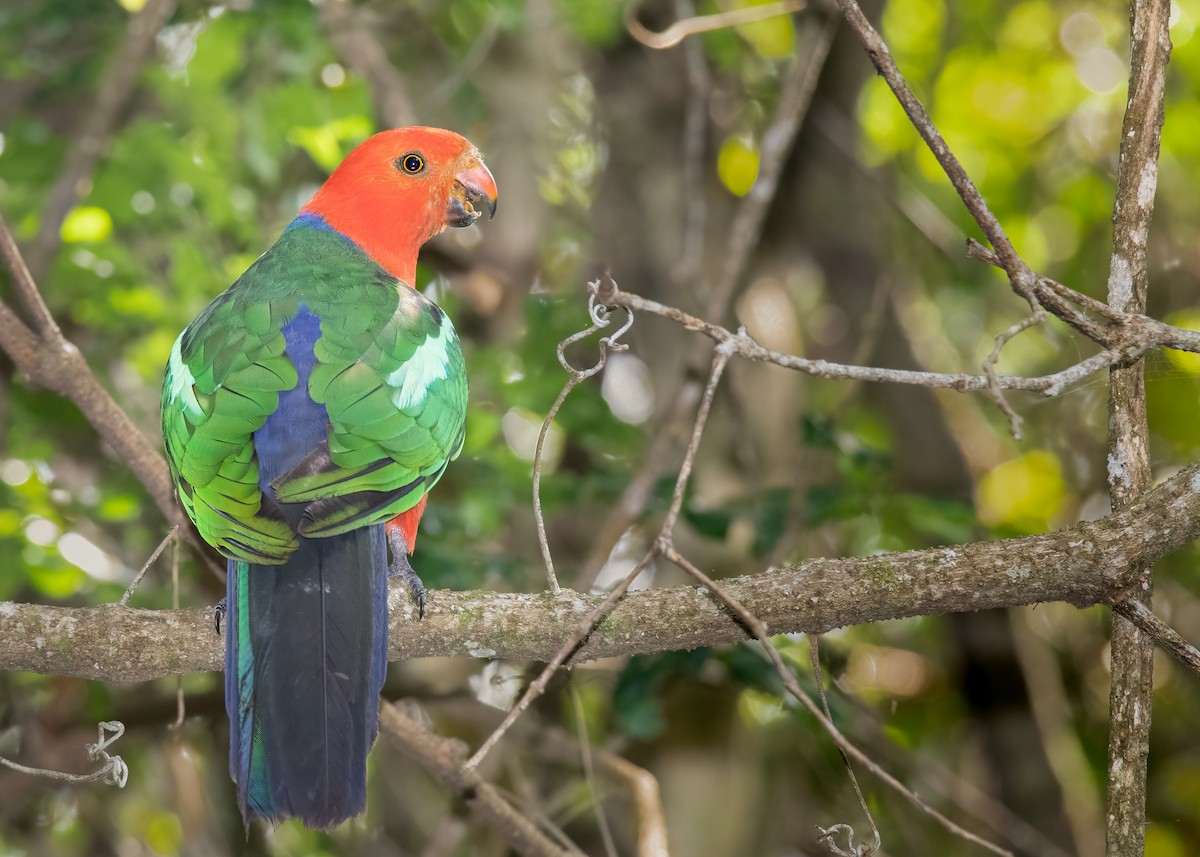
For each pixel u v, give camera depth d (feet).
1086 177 57.31
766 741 44.32
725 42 47.88
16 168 44.27
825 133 50.52
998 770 48.98
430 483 27.09
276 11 41.52
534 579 43.01
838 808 45.21
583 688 43.65
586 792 40.88
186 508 25.21
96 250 42.06
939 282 57.11
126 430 29.81
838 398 53.78
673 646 23.45
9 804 40.60
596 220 49.24
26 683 41.27
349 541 23.57
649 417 48.73
